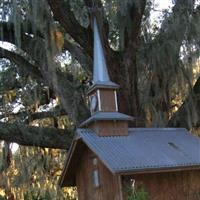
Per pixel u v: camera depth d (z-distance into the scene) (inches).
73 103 772.6
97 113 534.3
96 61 584.7
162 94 783.1
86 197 541.0
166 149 526.6
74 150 536.7
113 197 476.1
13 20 706.2
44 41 761.0
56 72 759.1
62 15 711.1
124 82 724.7
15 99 996.6
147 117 769.6
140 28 759.7
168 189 500.4
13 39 800.9
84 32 729.6
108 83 547.2
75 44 864.9
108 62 715.4
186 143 558.9
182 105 788.6
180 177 514.3
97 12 693.9
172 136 569.0
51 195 1029.2
